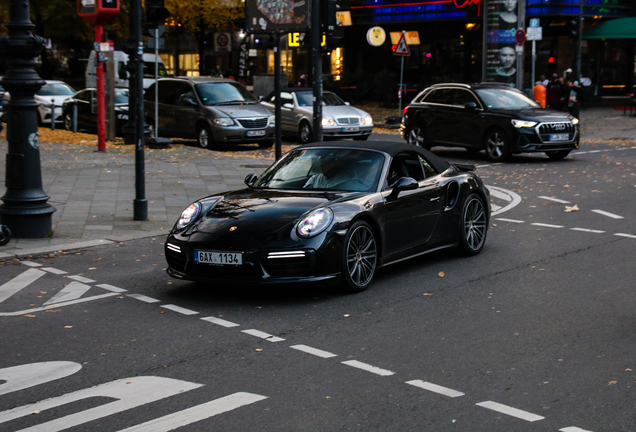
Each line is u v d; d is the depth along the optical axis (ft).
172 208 37.47
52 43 151.74
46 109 87.71
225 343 17.60
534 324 19.02
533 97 89.81
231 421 13.12
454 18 125.18
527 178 49.42
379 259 23.29
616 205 38.29
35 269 25.81
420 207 24.90
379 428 12.78
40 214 30.17
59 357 16.78
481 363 16.08
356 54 143.54
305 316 19.85
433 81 122.11
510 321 19.27
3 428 12.92
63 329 18.98
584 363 16.03
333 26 46.19
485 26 89.15
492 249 28.76
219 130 66.64
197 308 20.80
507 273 24.73
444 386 14.73
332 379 15.15
